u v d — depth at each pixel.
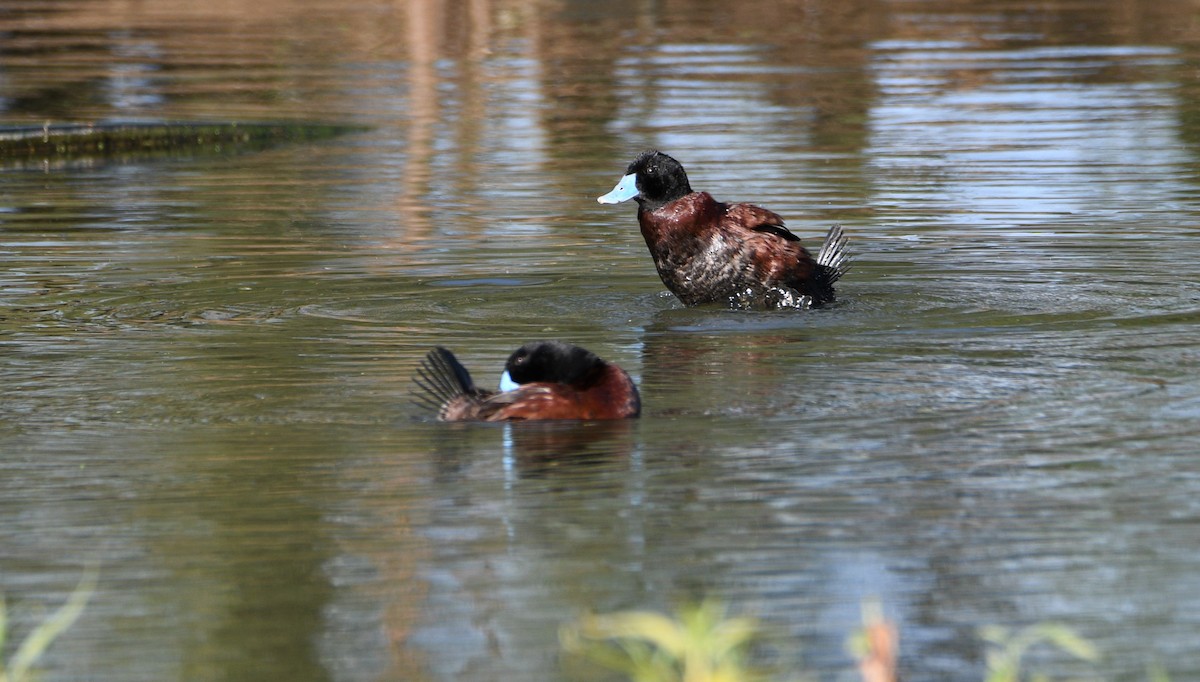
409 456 9.90
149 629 7.41
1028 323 13.68
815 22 38.03
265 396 11.44
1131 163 21.88
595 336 13.52
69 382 11.90
